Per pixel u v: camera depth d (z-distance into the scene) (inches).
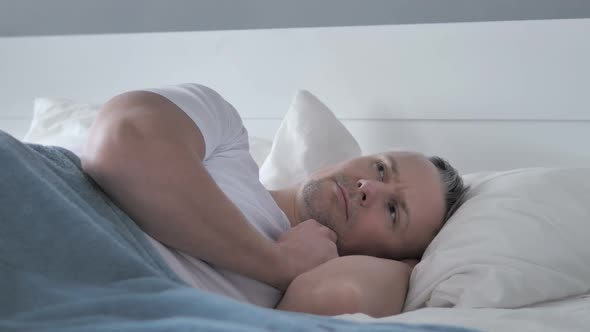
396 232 59.3
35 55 97.7
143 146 43.0
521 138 80.2
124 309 32.4
